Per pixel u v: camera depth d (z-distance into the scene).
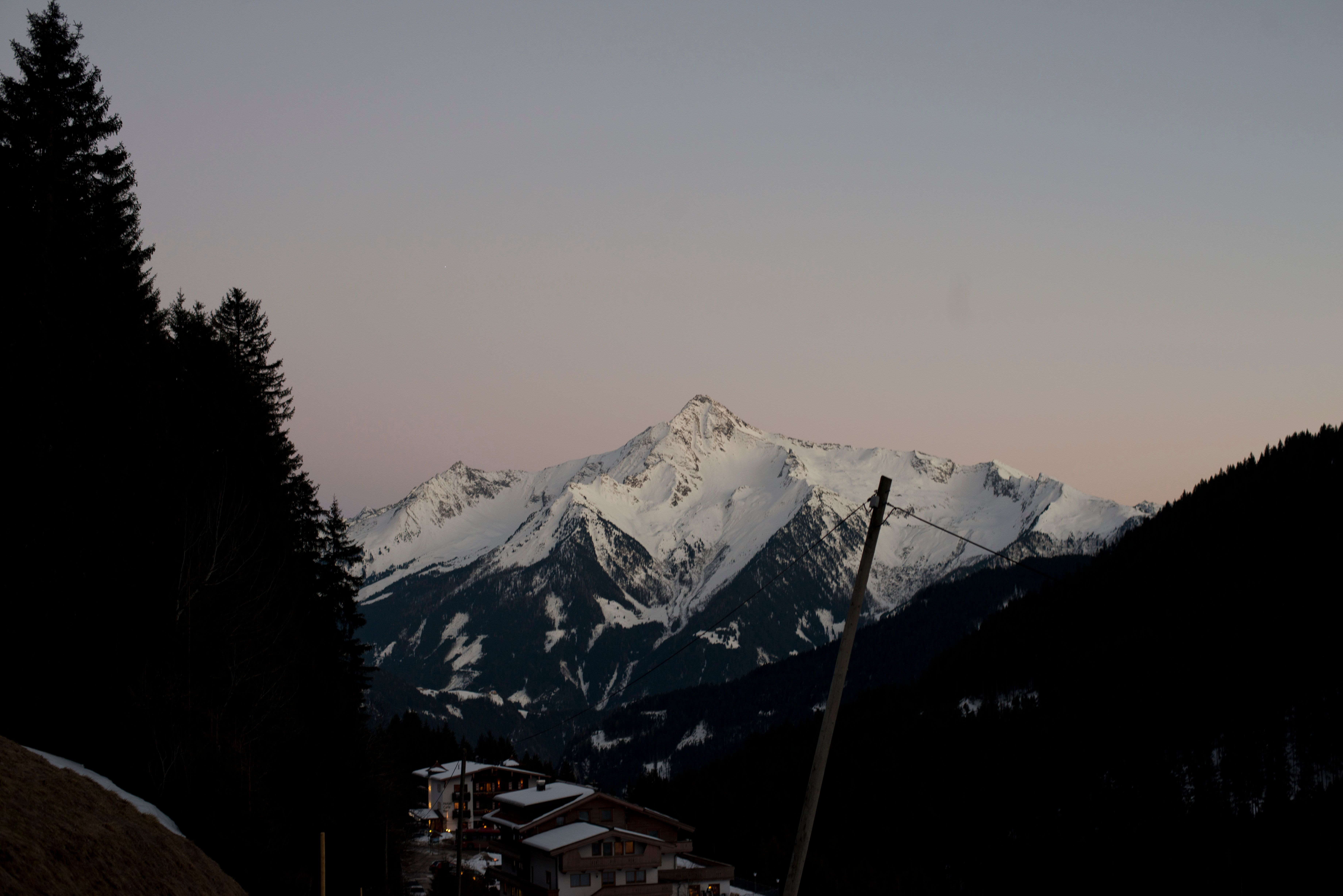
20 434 36.97
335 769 58.75
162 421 46.22
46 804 24.88
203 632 42.59
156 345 51.25
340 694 62.16
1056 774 127.38
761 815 139.38
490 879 91.50
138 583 41.22
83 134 43.09
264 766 43.16
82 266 43.44
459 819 57.41
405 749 163.62
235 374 60.28
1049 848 110.75
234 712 44.00
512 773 143.50
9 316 38.16
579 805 82.12
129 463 42.97
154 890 24.81
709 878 81.56
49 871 21.08
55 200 41.28
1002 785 128.62
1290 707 124.38
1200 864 101.25
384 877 66.56
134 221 46.38
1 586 35.00
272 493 59.97
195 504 47.66
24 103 41.53
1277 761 116.25
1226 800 112.69
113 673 38.91
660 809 152.12
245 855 36.50
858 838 124.38
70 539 37.91
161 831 29.98
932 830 121.69
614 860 78.19
